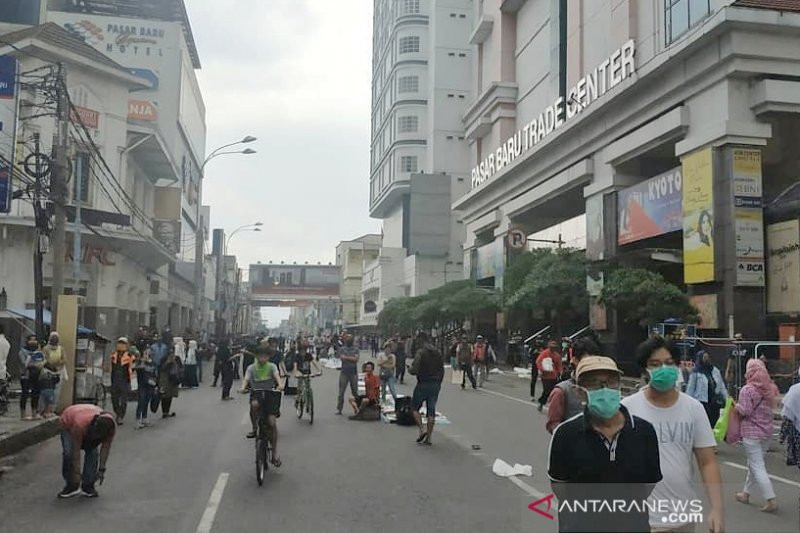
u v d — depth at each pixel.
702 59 26.42
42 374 14.12
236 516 7.39
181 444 12.35
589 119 35.41
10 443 11.58
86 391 16.95
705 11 27.45
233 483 9.07
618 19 34.38
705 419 4.17
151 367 14.81
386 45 96.00
